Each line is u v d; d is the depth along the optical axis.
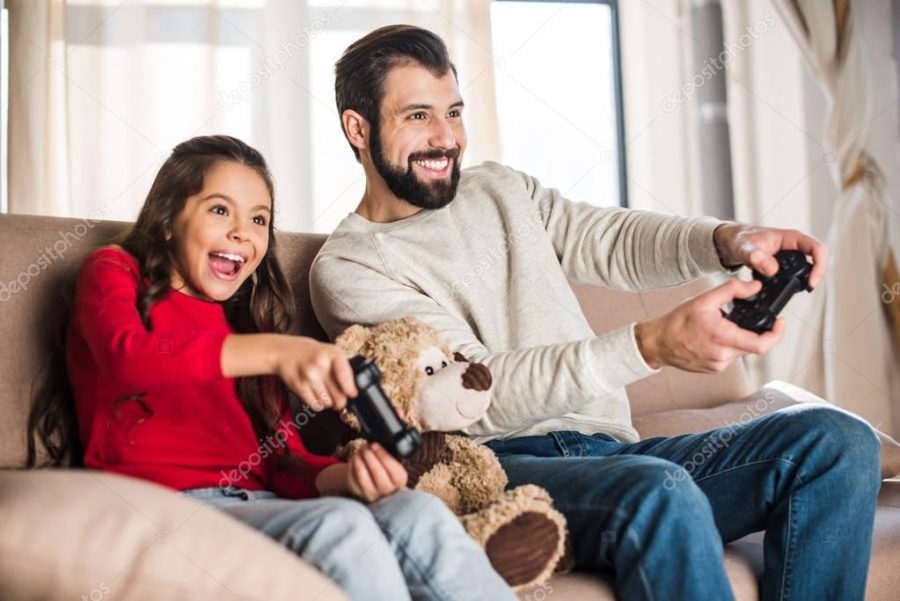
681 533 1.06
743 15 3.33
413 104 1.45
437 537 0.95
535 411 1.21
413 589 0.95
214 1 2.88
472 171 1.57
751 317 1.13
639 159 3.35
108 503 0.78
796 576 1.17
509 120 3.27
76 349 1.18
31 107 2.76
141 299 1.20
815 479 1.17
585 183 3.35
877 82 3.27
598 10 3.36
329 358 0.95
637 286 1.50
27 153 2.76
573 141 3.33
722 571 1.07
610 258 1.51
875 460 1.17
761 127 3.34
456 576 0.94
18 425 1.18
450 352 1.19
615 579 1.11
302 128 2.93
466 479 1.16
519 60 3.28
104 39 2.82
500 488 1.17
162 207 1.26
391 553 0.93
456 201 1.51
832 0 3.24
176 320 1.24
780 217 3.33
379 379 0.99
